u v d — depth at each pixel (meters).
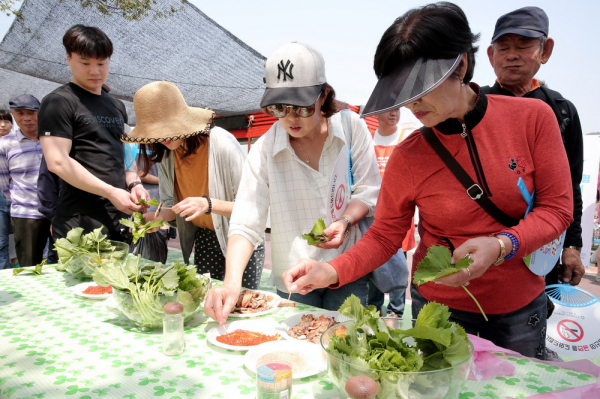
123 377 1.17
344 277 1.56
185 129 2.33
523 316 1.56
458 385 0.94
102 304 1.84
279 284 2.15
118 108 3.03
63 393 1.08
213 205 2.29
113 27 6.27
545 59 2.46
